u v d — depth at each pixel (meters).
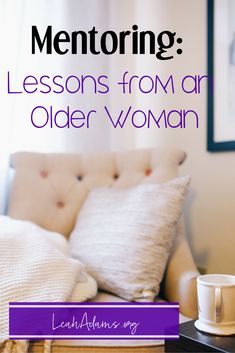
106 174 1.43
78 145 1.66
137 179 1.37
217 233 1.46
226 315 0.75
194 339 0.73
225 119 1.42
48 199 1.36
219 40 1.44
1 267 0.92
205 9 1.52
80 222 1.28
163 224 1.13
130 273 1.06
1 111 1.46
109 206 1.25
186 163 1.59
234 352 0.68
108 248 1.12
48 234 1.16
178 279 1.06
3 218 1.16
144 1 1.77
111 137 1.77
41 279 0.92
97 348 0.82
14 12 1.49
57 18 1.63
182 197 1.19
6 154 1.47
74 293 0.96
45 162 1.42
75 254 1.18
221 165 1.46
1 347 0.82
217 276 0.82
